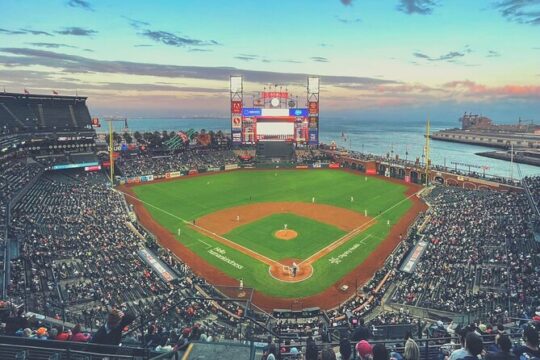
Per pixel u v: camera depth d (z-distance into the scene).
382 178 112.69
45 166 94.69
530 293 37.06
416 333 28.12
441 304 38.62
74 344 11.22
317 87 130.50
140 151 123.62
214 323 35.53
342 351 10.21
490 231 56.97
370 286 46.22
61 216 63.69
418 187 100.69
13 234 50.59
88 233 57.38
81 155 107.00
